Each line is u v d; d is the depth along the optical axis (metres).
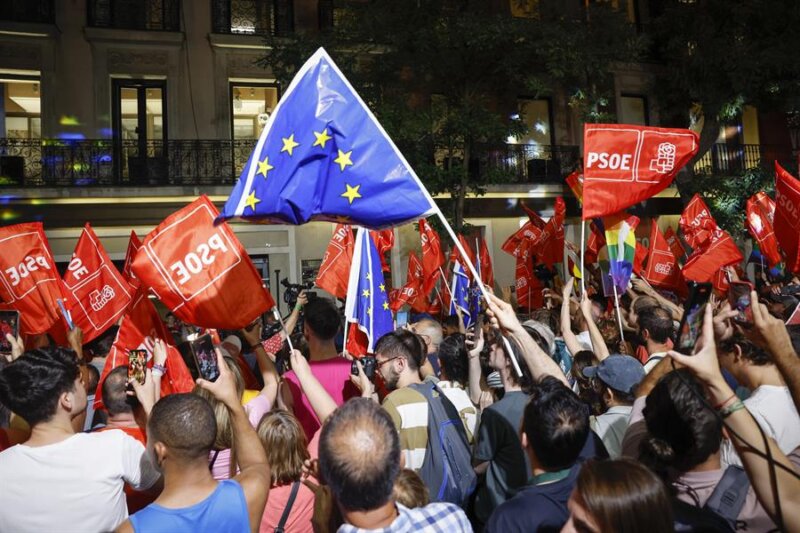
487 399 4.67
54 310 5.41
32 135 16.70
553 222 9.54
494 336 3.82
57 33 16.48
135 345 4.20
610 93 17.56
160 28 17.48
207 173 17.25
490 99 19.08
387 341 4.14
